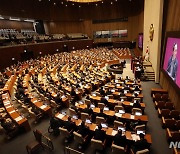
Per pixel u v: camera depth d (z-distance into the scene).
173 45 10.67
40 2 31.81
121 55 29.75
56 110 11.58
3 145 8.43
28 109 10.59
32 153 7.59
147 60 20.36
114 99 11.86
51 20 34.97
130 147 7.16
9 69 22.12
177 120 8.62
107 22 38.59
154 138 8.23
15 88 14.95
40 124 10.01
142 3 28.89
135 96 11.47
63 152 7.57
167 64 12.01
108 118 9.45
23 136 8.99
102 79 16.36
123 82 14.84
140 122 8.58
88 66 23.48
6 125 9.00
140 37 29.73
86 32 40.47
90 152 7.48
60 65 24.58
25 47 26.25
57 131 8.83
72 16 38.00
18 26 32.59
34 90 14.88
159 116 9.93
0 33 27.20
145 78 16.91
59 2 33.06
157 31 15.24
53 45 32.28
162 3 13.74
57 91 13.29
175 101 10.70
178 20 10.55
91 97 11.76
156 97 11.57
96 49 36.75
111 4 36.78
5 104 11.38
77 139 7.49
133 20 36.28
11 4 25.97
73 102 12.72
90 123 8.43
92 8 38.16
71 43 36.03
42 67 23.42
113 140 7.39
